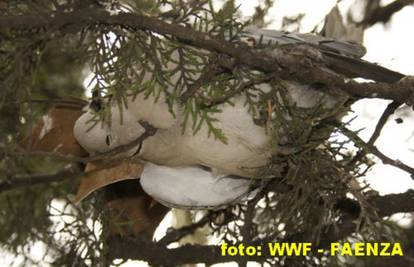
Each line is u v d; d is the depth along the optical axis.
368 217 3.69
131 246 5.02
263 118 3.43
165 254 5.02
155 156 3.59
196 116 3.30
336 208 4.66
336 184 3.67
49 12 3.25
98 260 4.75
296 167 3.60
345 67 3.62
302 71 3.25
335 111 3.41
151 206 4.61
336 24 3.94
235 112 3.44
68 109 3.82
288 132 3.44
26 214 5.42
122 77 3.29
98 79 3.36
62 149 3.83
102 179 3.77
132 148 3.53
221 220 5.21
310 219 4.12
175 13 3.36
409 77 3.42
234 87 3.33
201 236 6.07
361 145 3.55
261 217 4.93
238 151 3.51
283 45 3.37
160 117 3.41
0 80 3.61
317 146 3.56
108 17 3.21
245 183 3.80
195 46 3.34
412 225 5.39
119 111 3.42
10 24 3.22
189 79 3.29
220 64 3.25
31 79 3.57
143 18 3.18
